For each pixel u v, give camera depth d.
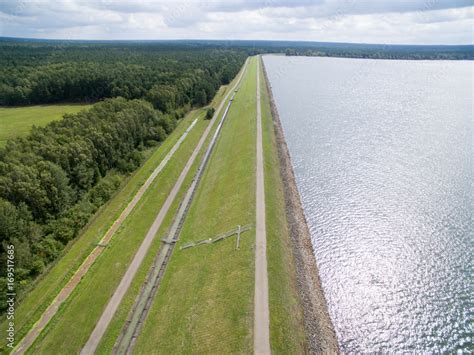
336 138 89.69
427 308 38.78
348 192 62.22
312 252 47.62
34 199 46.72
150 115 89.25
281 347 31.48
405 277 43.00
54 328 36.50
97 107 77.38
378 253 47.06
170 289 42.00
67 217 50.97
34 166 49.66
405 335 35.88
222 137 93.12
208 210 57.28
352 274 43.72
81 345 34.88
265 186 58.50
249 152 73.12
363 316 38.12
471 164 72.56
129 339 36.12
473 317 37.50
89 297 40.31
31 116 97.38
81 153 58.03
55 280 42.25
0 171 47.81
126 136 73.69
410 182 65.25
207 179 70.19
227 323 34.19
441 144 84.50
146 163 74.75
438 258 45.81
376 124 101.31
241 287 37.81
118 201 59.53
